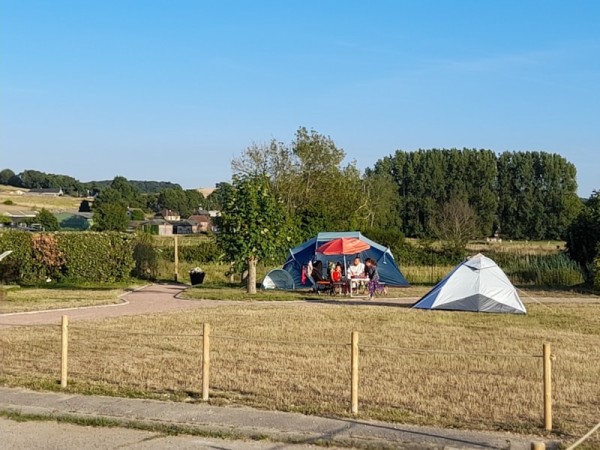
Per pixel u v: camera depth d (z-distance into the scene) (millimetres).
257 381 13156
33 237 35500
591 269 32562
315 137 59375
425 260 46281
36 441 9672
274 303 26859
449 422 10406
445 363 14891
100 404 11289
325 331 19375
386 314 23156
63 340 12570
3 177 179625
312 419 10492
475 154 94750
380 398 11938
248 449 9398
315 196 57625
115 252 36219
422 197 93688
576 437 9719
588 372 14102
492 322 21422
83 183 180375
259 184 30516
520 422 10477
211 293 29984
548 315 23109
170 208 142000
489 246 58656
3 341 17391
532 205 91625
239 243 29719
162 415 10664
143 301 27516
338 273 30938
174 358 15344
